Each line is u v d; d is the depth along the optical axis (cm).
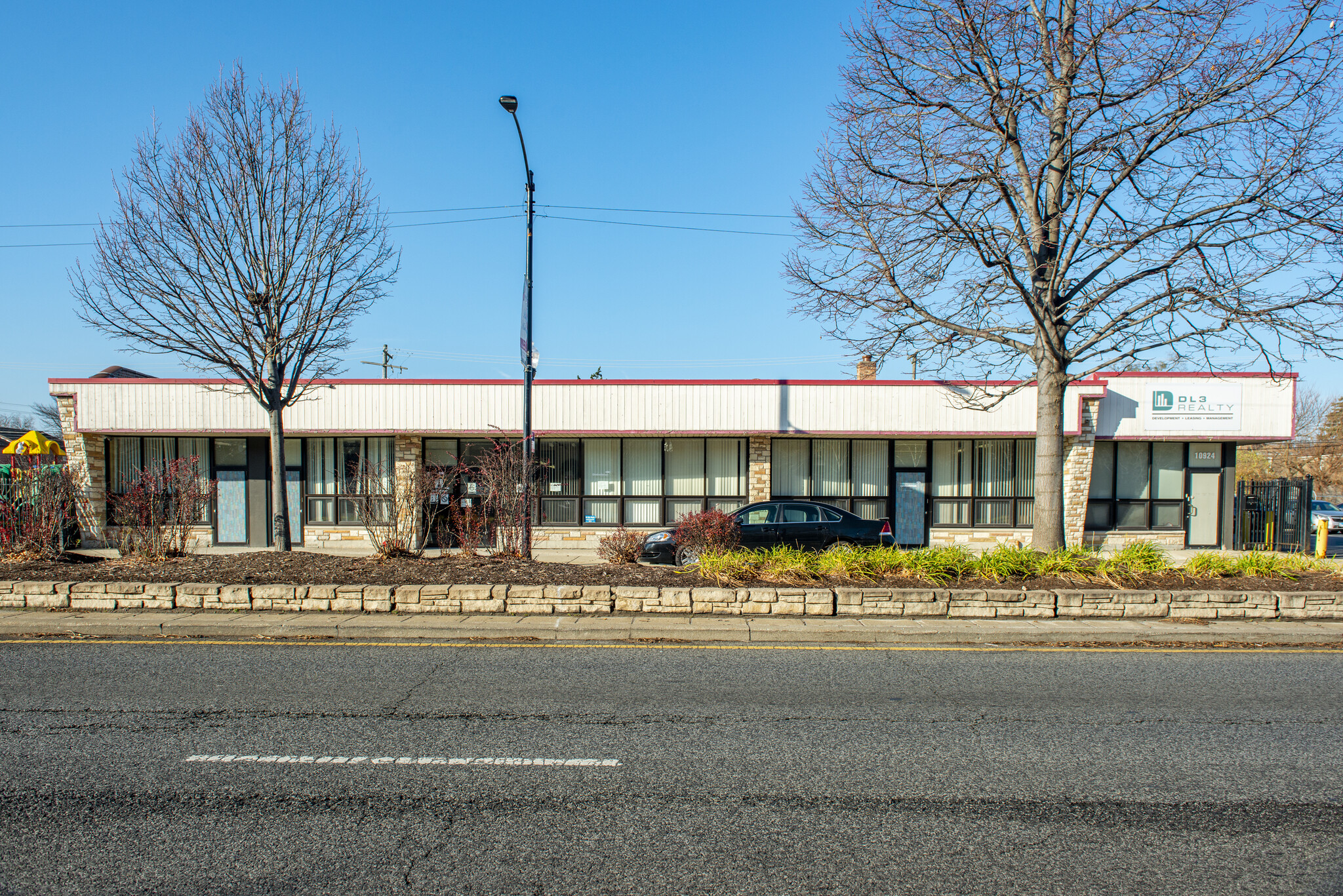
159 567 1049
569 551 1903
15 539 1135
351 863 374
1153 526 2038
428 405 1877
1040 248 1284
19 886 350
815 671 740
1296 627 919
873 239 1322
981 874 371
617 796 455
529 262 1280
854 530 1444
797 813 436
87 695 641
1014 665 768
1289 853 395
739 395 1873
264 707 611
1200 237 1164
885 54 1281
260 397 1307
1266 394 1958
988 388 1853
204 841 395
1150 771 502
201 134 1205
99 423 1862
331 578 1006
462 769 493
